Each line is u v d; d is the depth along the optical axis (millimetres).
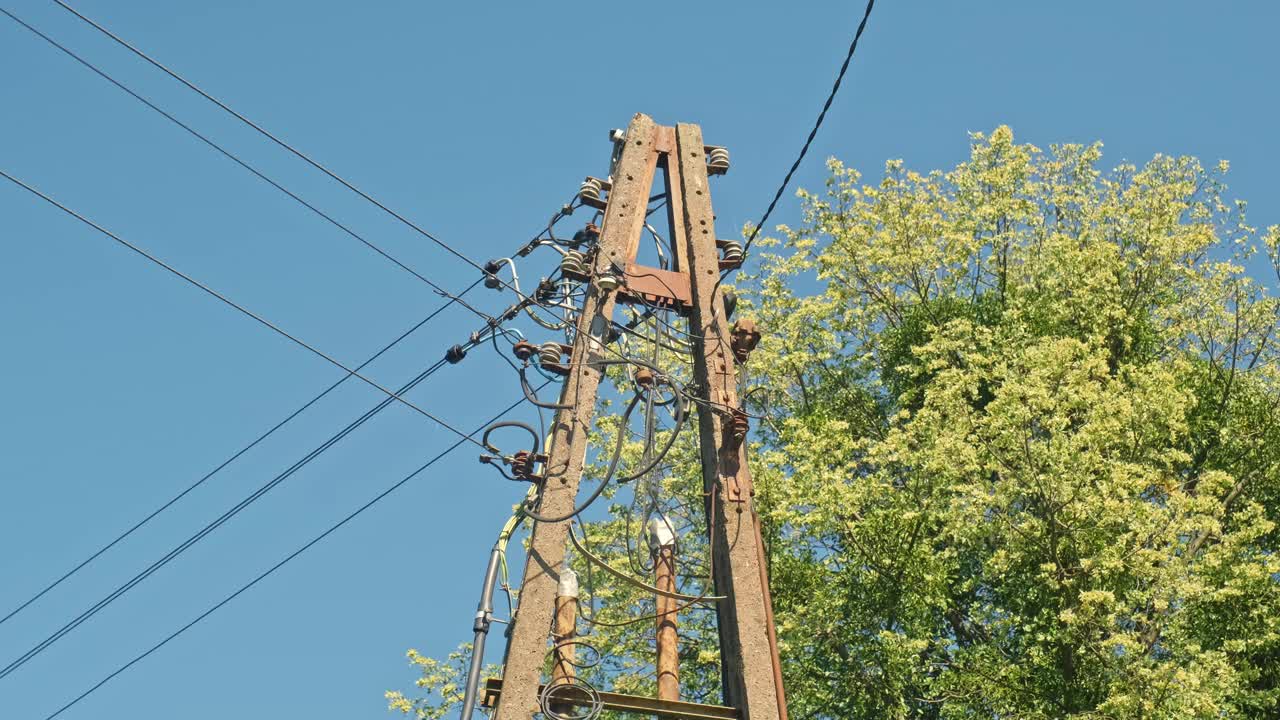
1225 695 18641
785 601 20391
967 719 19531
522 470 11016
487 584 11102
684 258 12094
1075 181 27812
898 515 20625
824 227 26094
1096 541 19500
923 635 20156
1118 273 25406
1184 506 19312
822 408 24641
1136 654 18547
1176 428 21109
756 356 24031
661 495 18234
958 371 21625
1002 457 20359
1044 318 25094
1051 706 18906
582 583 19469
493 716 9445
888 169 26828
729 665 10320
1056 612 19516
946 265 26141
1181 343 25484
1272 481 22953
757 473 20547
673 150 12781
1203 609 19469
